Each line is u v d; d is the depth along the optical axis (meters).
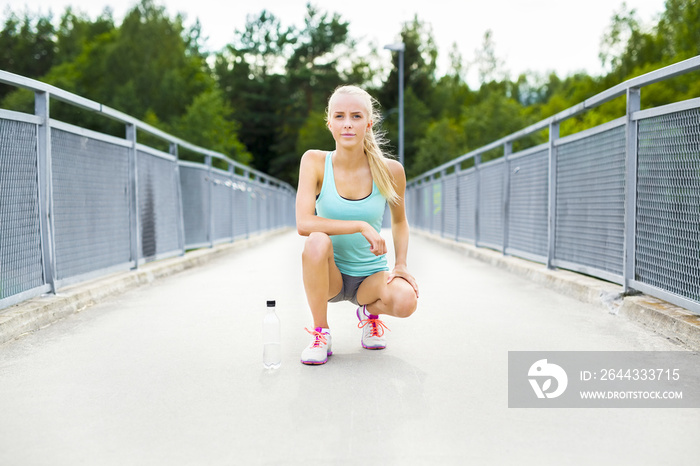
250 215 13.35
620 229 4.54
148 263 7.15
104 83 45.09
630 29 42.78
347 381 2.72
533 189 6.76
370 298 3.22
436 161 46.12
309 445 2.00
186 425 2.19
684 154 3.58
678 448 1.96
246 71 55.81
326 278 3.03
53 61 56.69
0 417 2.29
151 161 6.90
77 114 41.16
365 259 3.18
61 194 4.66
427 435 2.08
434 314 4.34
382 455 1.91
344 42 56.06
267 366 2.94
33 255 4.25
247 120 54.25
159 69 46.59
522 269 6.63
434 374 2.82
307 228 3.03
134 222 6.18
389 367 2.95
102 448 1.99
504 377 2.77
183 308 4.71
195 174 8.90
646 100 34.91
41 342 3.54
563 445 1.99
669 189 3.76
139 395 2.55
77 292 4.69
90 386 2.68
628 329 3.76
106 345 3.46
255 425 2.19
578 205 5.38
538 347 3.32
